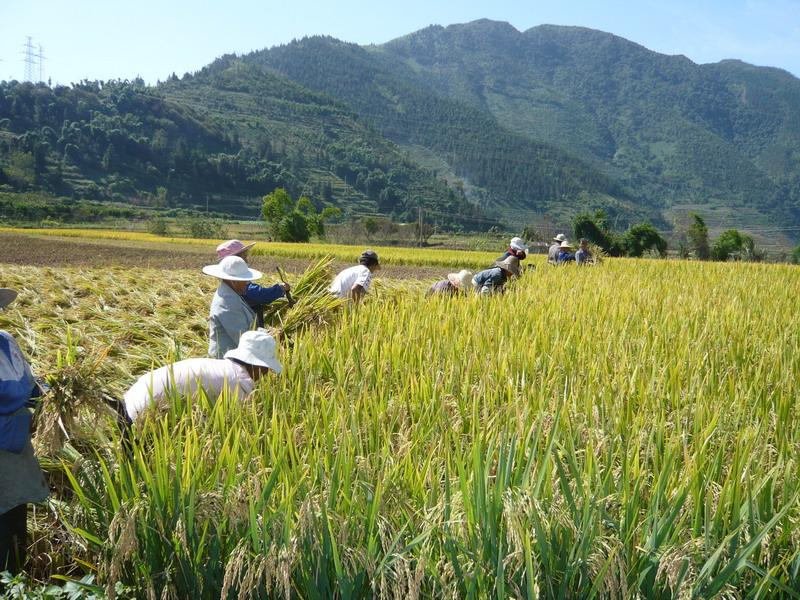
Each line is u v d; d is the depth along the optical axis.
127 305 12.09
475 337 7.02
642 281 15.74
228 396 4.76
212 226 96.94
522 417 4.50
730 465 4.02
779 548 3.38
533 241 102.12
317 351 6.21
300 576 3.25
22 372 4.01
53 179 171.62
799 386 5.68
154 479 3.67
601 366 6.06
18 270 18.38
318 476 3.79
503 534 3.18
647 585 3.16
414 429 4.53
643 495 3.69
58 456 4.64
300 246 58.66
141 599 3.43
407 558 3.21
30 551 4.16
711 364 6.27
